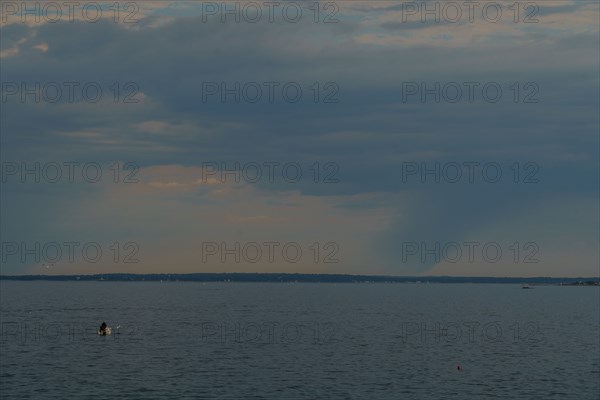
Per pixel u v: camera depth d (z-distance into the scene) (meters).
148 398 65.81
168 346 100.56
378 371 80.06
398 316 175.12
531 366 85.00
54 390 68.88
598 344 109.25
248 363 84.75
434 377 76.94
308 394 67.88
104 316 166.50
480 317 174.88
